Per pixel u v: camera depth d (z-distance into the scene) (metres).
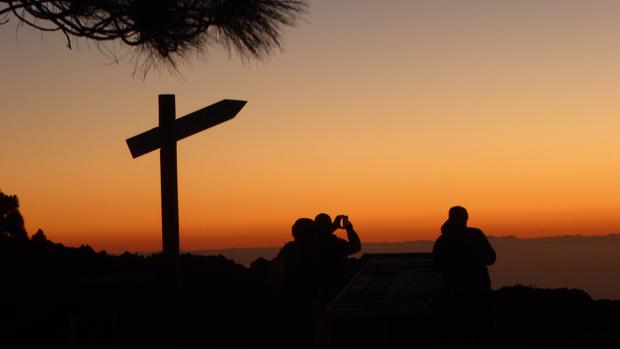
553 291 13.84
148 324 10.23
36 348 9.49
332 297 9.66
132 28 7.64
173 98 8.25
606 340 10.48
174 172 8.22
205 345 11.55
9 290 10.55
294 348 9.62
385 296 9.30
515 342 10.44
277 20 7.58
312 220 9.91
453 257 9.61
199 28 7.62
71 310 10.34
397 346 8.98
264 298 13.72
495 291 13.70
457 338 9.51
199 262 16.52
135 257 15.66
